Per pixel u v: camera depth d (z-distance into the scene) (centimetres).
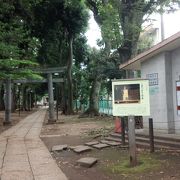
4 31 2514
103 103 4700
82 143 1748
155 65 1714
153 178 973
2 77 2652
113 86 1124
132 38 2114
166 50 1650
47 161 1309
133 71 2223
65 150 1556
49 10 3825
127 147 1479
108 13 2100
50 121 3353
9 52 2439
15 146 1725
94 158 1268
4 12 2817
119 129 1822
